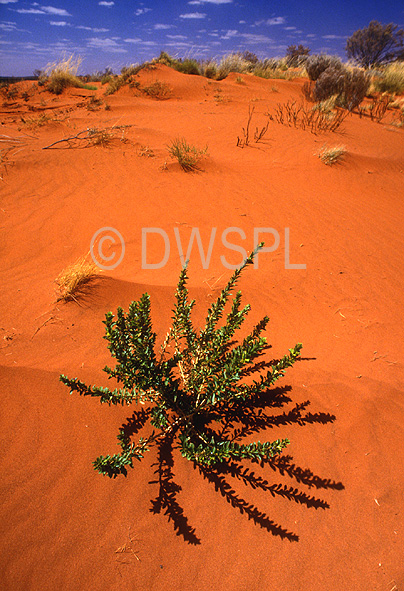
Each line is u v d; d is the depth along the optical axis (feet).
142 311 7.25
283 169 25.88
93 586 5.45
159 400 7.96
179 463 7.21
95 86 59.77
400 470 7.40
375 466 7.44
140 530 6.13
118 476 6.84
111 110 40.06
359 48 83.41
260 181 23.57
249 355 7.23
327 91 48.37
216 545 6.03
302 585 5.64
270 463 7.36
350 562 5.93
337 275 14.88
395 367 10.22
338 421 8.30
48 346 9.32
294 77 66.08
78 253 15.20
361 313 12.69
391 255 16.87
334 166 26.43
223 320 11.43
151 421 7.70
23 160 22.65
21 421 7.38
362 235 18.45
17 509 6.14
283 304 12.69
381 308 13.08
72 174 21.94
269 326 11.54
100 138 26.63
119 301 11.27
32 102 49.83
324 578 5.73
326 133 35.01
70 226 16.97
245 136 32.07
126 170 22.95
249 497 6.74
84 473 6.80
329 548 6.10
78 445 7.22
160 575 5.63
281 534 6.23
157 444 7.51
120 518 6.26
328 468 7.34
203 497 6.69
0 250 14.71
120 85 50.67
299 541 6.16
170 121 35.70
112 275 13.71
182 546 5.98
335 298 13.39
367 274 15.17
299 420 8.25
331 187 24.11
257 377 9.30
